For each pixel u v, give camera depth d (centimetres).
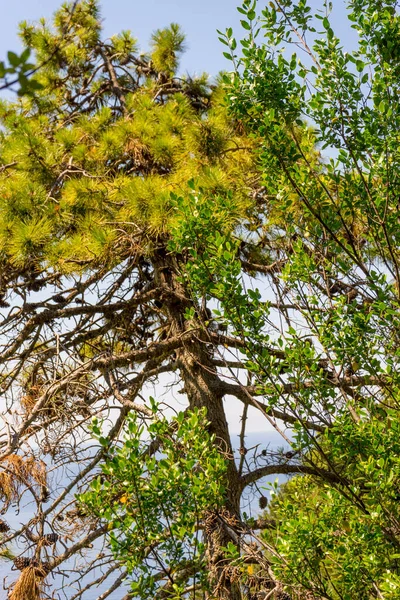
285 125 463
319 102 445
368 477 430
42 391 684
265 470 696
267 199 666
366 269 437
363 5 451
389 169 432
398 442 418
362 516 412
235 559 475
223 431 721
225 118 714
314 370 440
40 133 835
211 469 451
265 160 462
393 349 438
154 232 646
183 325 760
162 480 436
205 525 502
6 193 637
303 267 455
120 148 719
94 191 665
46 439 624
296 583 408
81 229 654
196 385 742
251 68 456
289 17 448
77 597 611
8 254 628
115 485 435
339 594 412
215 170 629
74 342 739
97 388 719
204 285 466
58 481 601
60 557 593
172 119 720
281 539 415
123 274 754
